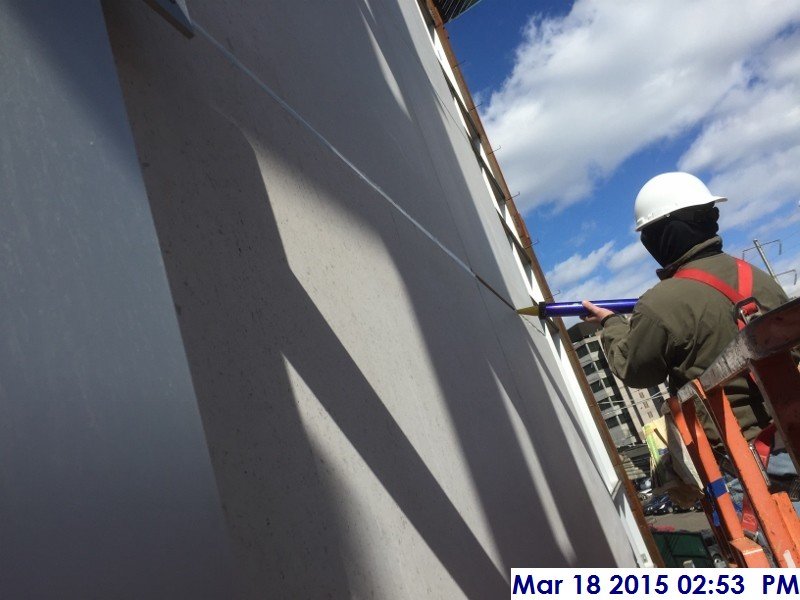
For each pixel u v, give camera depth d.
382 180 2.66
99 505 0.55
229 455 0.96
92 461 0.56
